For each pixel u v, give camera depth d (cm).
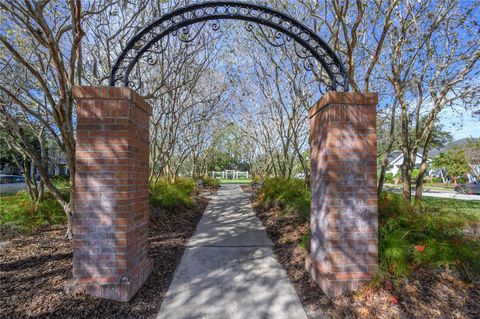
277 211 707
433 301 266
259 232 554
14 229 468
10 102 557
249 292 307
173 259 399
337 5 397
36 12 324
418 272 305
